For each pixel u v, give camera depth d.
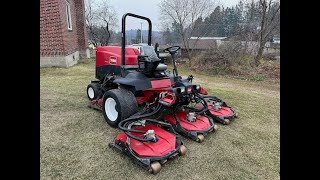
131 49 4.07
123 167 2.44
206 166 2.54
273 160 2.73
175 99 2.96
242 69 10.25
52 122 3.52
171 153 2.44
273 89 7.17
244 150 2.94
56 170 2.34
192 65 12.03
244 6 13.91
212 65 10.88
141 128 2.90
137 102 3.38
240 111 4.55
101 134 3.17
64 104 4.39
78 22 13.16
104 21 25.14
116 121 3.18
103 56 4.27
